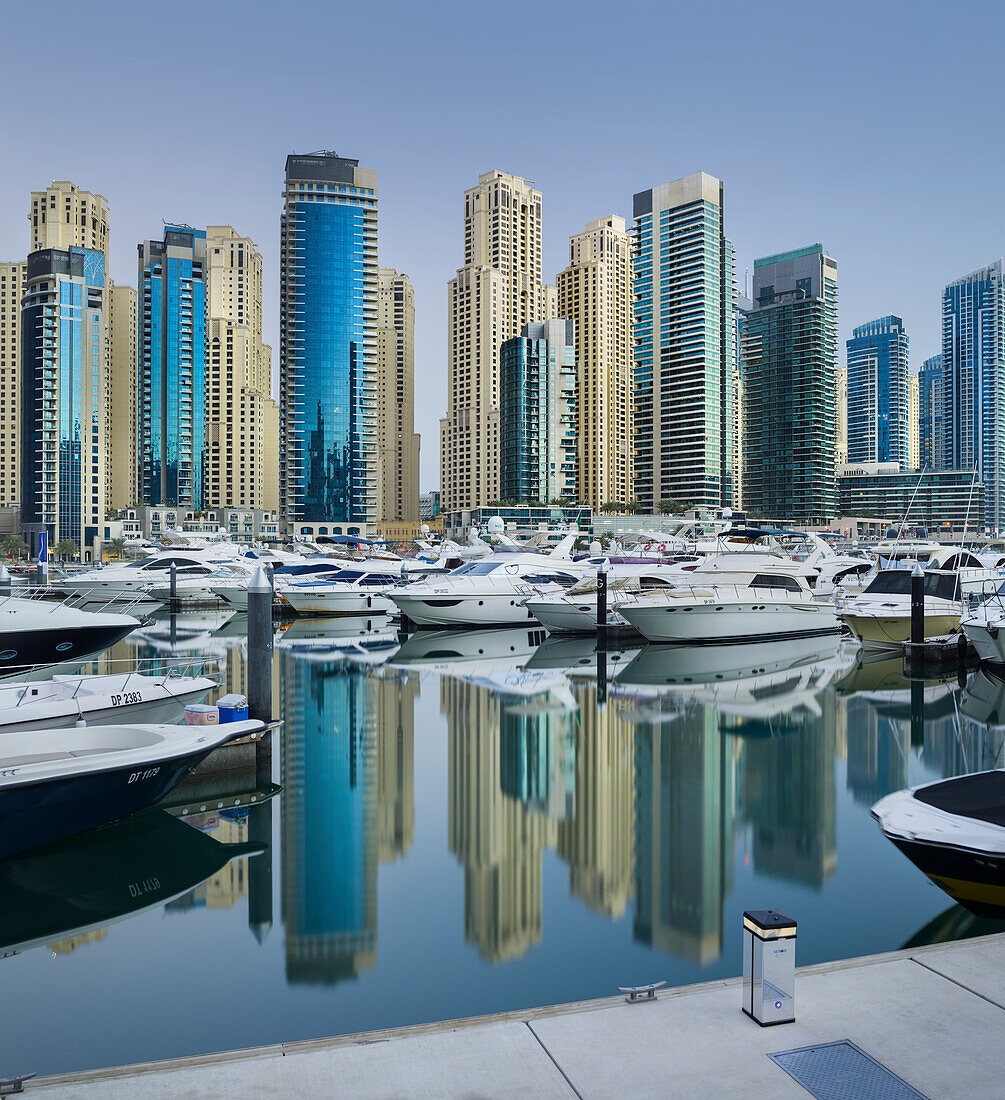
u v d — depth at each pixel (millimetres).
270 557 68938
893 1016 6363
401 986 9641
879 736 22109
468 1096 5414
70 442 179250
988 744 21266
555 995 9383
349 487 193625
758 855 13734
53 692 17406
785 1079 5555
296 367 192375
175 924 11430
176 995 9508
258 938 10969
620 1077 5590
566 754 20188
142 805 14258
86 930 11211
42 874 13141
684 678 30828
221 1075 5688
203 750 14664
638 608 36219
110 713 17078
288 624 49375
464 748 20750
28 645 25172
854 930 10789
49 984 9781
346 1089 5512
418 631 44375
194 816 15812
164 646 39562
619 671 32281
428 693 27859
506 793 17203
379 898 12133
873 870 13008
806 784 17812
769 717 24328
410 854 13852
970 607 39344
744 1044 5977
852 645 38500
